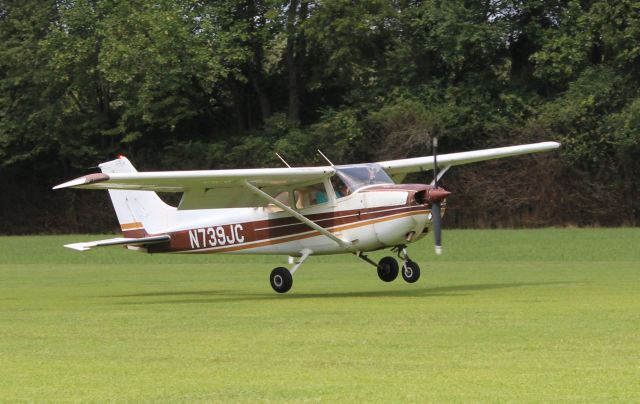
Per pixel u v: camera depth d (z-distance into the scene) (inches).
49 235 4532.5
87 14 4507.9
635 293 1585.9
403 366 928.9
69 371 935.0
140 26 4360.2
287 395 807.7
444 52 4170.8
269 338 1123.3
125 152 4766.2
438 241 1633.9
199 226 1868.8
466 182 4114.2
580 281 1845.5
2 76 4665.4
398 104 4146.2
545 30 4180.6
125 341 1125.7
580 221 3964.1
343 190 1700.3
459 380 858.8
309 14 4473.4
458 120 4111.7
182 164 4630.9
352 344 1063.0
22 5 4665.4
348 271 2351.1
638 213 3905.0
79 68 4559.5
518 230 3654.0
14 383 879.7
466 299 1531.7
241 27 4490.7
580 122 3907.5
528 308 1375.5
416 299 1555.1
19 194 4854.8
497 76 4370.1
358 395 802.8
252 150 4485.7
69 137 4699.8
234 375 900.6
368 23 4229.8
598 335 1096.8
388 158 4136.3
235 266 2655.0
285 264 2684.5
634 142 3784.5
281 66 4793.3
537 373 884.0
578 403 762.8
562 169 3949.3
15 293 1887.3
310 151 4352.9
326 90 4783.5
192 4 4507.9
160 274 2397.9
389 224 1643.7
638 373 878.4
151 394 822.5
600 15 3922.2
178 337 1151.0
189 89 4562.0
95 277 2326.5
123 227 1945.1
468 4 4239.7
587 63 4138.8
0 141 4603.8
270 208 1780.3
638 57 3905.0
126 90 4507.9
